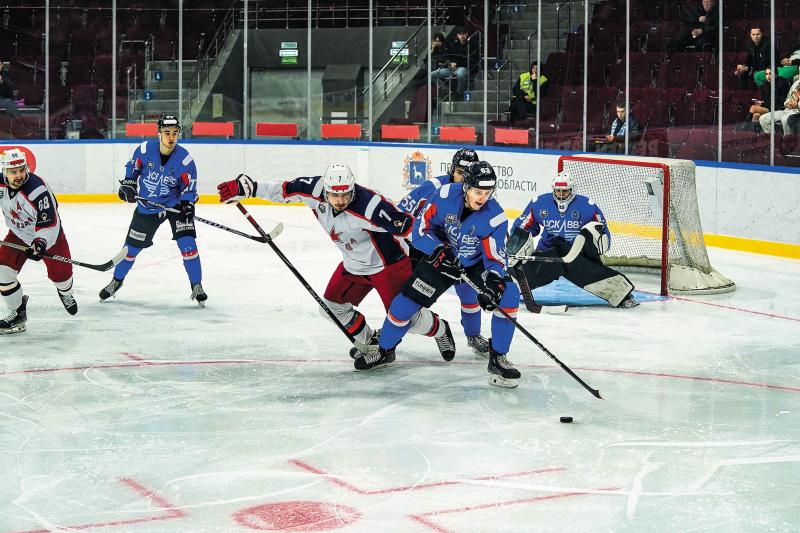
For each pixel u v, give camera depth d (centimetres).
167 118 1131
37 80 2170
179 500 588
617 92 1881
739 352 958
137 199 1104
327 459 658
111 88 2198
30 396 796
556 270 1161
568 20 1956
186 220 1132
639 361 920
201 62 2219
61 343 967
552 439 701
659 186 1262
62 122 2183
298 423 733
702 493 603
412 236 818
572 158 1422
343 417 748
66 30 2188
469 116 2058
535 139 1977
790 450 683
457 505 582
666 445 691
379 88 2138
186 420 738
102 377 852
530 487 611
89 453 667
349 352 912
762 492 606
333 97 2166
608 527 553
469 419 745
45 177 2044
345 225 810
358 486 611
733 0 1733
